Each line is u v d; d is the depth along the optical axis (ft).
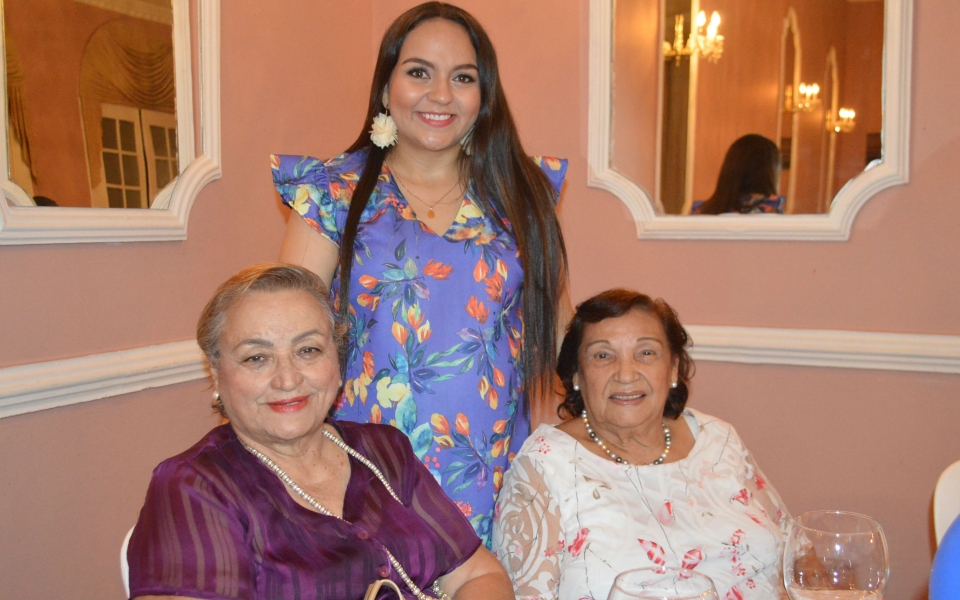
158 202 7.54
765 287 9.12
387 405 5.62
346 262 5.57
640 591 2.94
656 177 9.32
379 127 5.85
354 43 10.39
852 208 8.64
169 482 4.10
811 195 8.79
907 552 8.81
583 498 5.33
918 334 8.56
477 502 5.72
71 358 6.78
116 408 7.21
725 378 9.32
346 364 5.58
